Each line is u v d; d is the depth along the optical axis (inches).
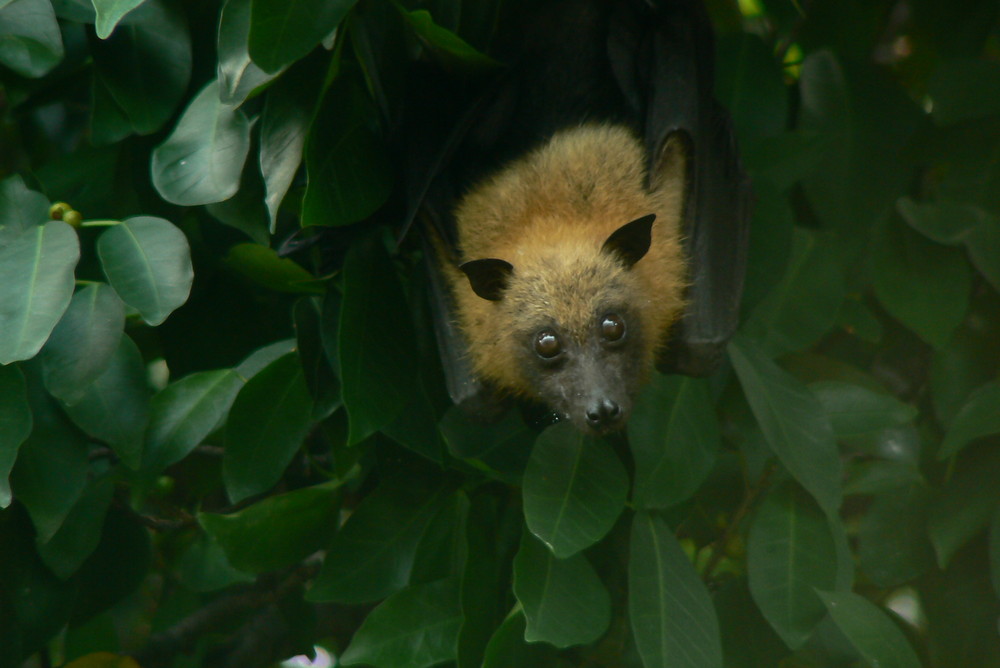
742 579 394.0
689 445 358.6
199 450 464.4
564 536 321.1
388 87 365.4
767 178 406.6
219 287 410.9
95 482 367.2
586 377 343.9
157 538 521.7
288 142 326.3
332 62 319.3
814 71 449.1
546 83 398.6
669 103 379.6
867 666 396.5
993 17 486.9
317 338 360.8
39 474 337.4
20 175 348.2
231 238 417.1
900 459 408.2
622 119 395.9
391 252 401.1
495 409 366.9
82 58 427.8
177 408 360.5
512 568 367.2
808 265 410.3
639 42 401.4
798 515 368.8
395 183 360.5
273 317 421.4
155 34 372.8
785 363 424.2
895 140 440.1
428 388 369.4
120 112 373.4
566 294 354.9
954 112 425.1
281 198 320.5
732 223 386.9
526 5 399.2
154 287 314.7
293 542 365.7
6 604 366.9
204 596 516.7
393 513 368.5
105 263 319.3
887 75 447.5
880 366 503.5
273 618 500.7
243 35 310.7
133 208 428.1
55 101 427.2
